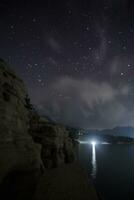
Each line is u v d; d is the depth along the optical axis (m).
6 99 17.39
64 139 38.09
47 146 29.61
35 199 12.30
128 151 173.75
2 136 12.94
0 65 19.89
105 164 83.81
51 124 34.84
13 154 12.81
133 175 59.31
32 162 15.12
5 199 10.85
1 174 10.73
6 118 15.10
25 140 16.25
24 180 13.33
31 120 30.70
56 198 12.85
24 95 23.95
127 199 35.25
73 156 37.41
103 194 38.25
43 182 15.16
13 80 21.28
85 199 13.60
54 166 27.61
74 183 16.88
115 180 51.81
